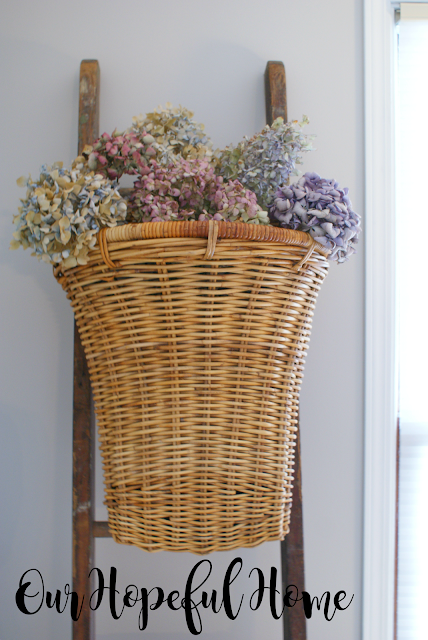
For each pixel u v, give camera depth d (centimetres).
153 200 67
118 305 64
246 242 61
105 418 67
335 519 96
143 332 63
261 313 64
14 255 97
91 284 66
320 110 103
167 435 63
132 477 64
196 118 101
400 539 98
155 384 63
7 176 98
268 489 66
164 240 60
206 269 61
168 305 62
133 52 101
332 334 100
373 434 97
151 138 70
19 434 94
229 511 64
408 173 104
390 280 100
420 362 101
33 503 93
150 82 101
